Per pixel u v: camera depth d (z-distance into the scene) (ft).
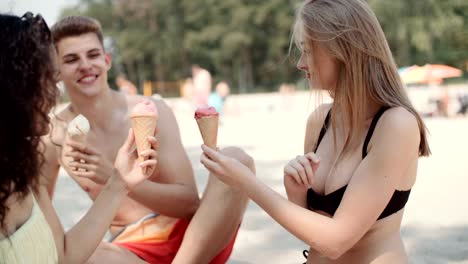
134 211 10.53
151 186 9.77
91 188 10.76
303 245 15.07
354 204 7.50
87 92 10.39
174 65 202.90
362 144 7.93
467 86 106.42
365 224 7.52
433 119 59.26
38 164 6.35
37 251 6.48
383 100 7.80
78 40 10.23
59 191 23.97
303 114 76.74
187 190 10.27
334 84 8.19
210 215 9.34
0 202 6.01
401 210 8.06
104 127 10.80
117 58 210.38
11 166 5.98
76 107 10.68
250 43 185.37
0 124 5.86
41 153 6.48
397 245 8.05
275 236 16.01
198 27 200.95
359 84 7.83
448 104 63.41
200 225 9.39
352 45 7.74
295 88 146.92
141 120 7.91
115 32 209.36
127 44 200.64
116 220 10.70
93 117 10.69
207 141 8.18
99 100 10.63
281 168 28.25
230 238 9.80
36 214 6.61
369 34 7.79
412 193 21.26
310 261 8.79
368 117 8.04
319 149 8.89
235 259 13.89
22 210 6.47
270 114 80.59
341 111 8.23
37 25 6.41
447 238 15.21
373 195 7.47
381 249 7.95
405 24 160.15
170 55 200.23
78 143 8.70
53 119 10.59
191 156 34.27
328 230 7.48
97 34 10.59
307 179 8.03
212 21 197.26
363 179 7.54
